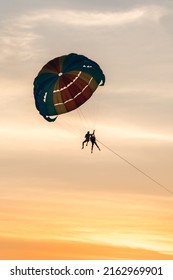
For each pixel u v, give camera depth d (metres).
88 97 138.88
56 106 138.25
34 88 137.25
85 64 138.38
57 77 137.75
